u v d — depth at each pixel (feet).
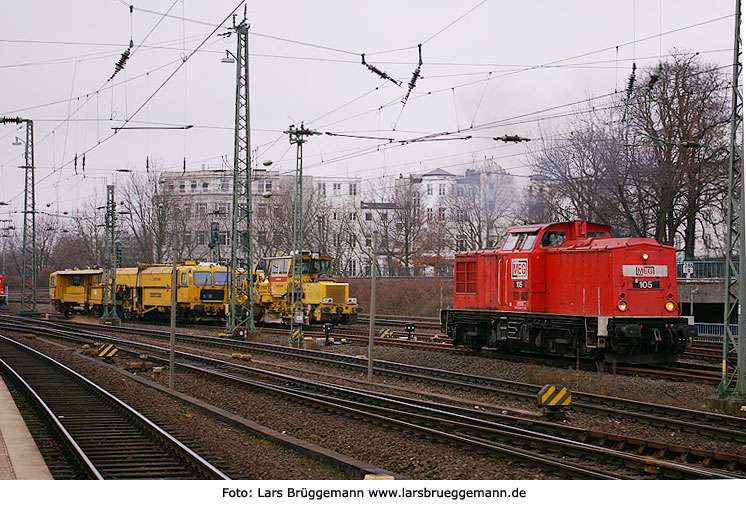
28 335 120.57
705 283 99.81
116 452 40.32
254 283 143.02
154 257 248.52
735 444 42.63
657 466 35.37
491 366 75.46
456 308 89.71
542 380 65.72
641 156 122.93
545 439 40.96
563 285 75.41
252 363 84.69
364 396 58.34
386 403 55.72
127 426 47.73
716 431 44.04
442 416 49.88
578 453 38.99
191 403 57.06
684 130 116.98
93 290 177.58
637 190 125.08
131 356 93.25
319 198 258.57
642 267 70.79
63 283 197.26
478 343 87.81
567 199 146.82
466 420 47.67
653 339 69.46
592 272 71.87
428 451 40.65
